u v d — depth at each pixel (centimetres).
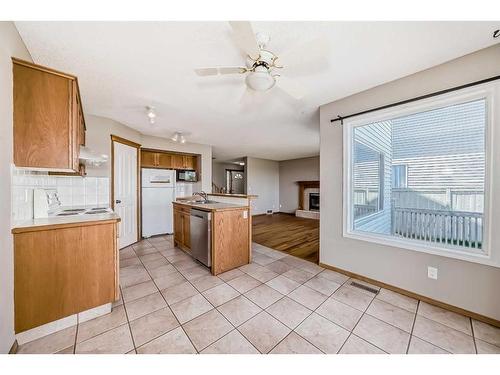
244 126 379
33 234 149
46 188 235
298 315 179
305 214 748
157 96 251
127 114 314
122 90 235
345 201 256
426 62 183
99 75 203
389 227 227
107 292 179
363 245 242
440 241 194
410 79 204
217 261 261
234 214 280
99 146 321
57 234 159
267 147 580
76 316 167
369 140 242
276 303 197
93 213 224
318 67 189
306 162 782
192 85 223
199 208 287
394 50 166
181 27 141
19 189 160
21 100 148
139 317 176
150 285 233
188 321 171
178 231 368
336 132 264
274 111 302
